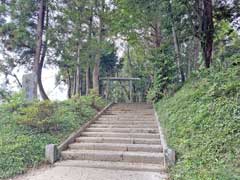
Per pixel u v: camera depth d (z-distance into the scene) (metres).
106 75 27.36
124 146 7.32
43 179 5.34
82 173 5.74
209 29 10.66
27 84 10.52
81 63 14.93
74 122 9.06
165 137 7.52
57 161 6.64
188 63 15.16
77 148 7.50
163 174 5.65
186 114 7.50
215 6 11.31
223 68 8.58
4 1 12.70
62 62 14.68
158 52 12.87
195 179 4.44
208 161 4.93
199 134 6.01
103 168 6.18
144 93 25.16
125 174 5.68
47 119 7.81
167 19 11.85
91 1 14.62
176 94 10.42
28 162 6.14
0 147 6.37
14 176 5.55
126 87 26.81
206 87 8.02
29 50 13.94
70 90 22.50
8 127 7.62
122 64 28.83
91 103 11.74
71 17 13.99
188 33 12.04
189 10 11.13
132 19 14.62
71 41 14.26
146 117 10.70
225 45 12.86
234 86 6.61
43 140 7.22
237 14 11.34
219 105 6.32
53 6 13.74
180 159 5.78
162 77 12.25
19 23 12.99
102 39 16.00
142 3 11.76
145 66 21.69
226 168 4.42
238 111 5.69
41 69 13.82
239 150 4.73
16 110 8.84
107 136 8.40
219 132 5.49
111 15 15.53
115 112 11.86
